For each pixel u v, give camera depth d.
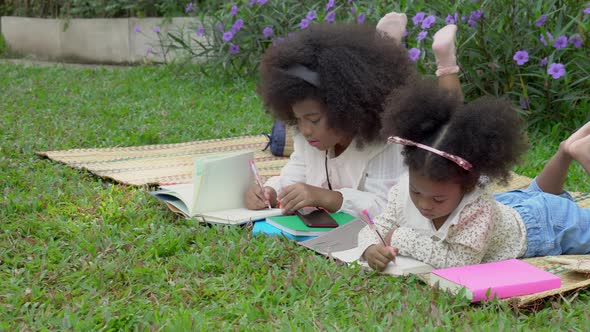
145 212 3.89
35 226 3.65
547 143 5.39
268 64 3.56
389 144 3.58
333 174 3.74
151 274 3.06
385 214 3.24
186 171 4.75
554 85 5.59
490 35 5.71
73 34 10.95
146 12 10.67
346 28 3.53
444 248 3.02
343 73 3.35
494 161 2.80
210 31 8.86
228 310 2.70
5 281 3.01
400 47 3.60
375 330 2.52
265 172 4.83
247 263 3.11
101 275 2.97
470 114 2.82
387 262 3.01
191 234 3.49
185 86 8.17
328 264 3.12
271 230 3.52
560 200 3.33
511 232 3.14
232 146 5.56
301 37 3.48
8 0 12.01
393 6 6.43
